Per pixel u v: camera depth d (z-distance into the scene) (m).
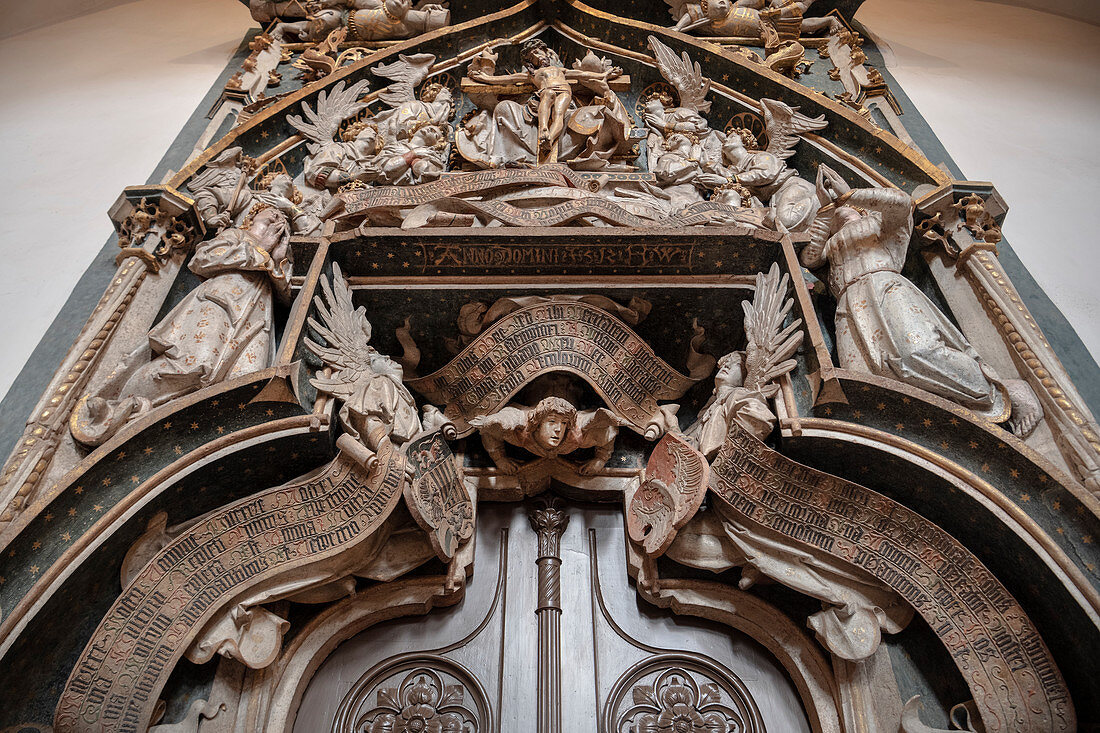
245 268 3.67
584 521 3.81
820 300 3.98
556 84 4.81
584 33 5.56
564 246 3.79
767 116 4.78
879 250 3.77
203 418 3.17
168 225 3.93
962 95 5.61
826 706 3.22
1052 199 4.76
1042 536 2.94
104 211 4.56
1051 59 6.24
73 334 3.75
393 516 3.40
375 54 5.14
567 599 3.58
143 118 5.34
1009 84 5.83
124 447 3.01
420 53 5.29
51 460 3.03
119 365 3.31
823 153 4.58
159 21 6.79
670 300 3.87
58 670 2.86
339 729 3.27
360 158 4.60
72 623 2.90
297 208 4.19
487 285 3.84
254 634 3.12
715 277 3.88
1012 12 6.99
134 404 3.20
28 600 2.68
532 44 5.27
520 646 3.46
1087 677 2.88
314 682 3.38
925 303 3.53
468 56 5.38
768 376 3.46
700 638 3.51
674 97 5.23
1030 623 2.94
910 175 4.29
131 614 2.89
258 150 4.63
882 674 3.19
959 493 3.13
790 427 3.28
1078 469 3.12
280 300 3.82
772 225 4.04
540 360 3.75
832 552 3.23
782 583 3.26
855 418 3.29
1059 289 4.19
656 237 3.77
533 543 3.74
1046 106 5.60
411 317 3.90
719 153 4.75
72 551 2.81
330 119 4.84
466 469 3.82
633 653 3.46
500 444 3.78
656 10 5.75
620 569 3.66
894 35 6.34
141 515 3.01
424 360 4.00
